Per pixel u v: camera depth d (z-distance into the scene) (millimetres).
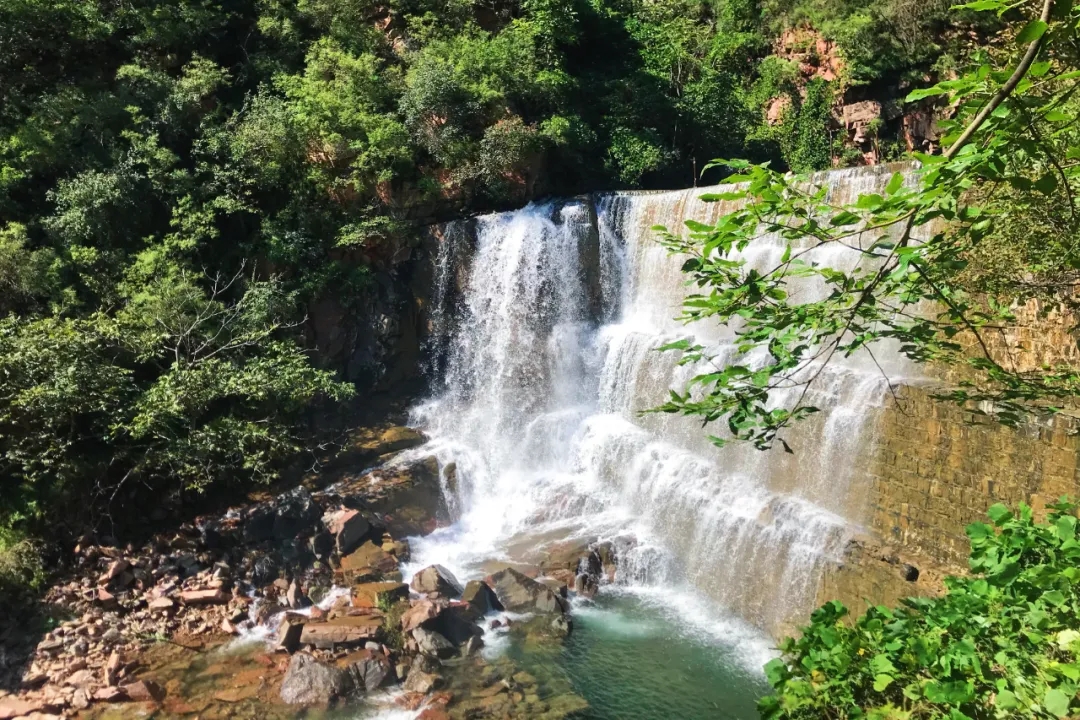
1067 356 10547
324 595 13633
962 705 4238
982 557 4977
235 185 19875
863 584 11133
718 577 13766
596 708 10578
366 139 21312
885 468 11984
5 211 17359
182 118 20594
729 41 32938
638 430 17812
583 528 16203
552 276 20469
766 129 30141
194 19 22922
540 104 24828
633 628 12789
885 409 12055
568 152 23672
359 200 21062
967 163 3295
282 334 18844
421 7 26219
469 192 22250
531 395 20172
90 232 17406
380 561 14453
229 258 19438
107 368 14945
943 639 4641
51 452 14289
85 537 14094
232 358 17391
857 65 29094
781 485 13953
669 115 27562
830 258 14797
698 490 14844
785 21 32312
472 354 20938
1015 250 7836
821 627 4992
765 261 16375
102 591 13039
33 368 14086
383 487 16906
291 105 21469
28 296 16234
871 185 15664
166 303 16828
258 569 14125
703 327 17938
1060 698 3773
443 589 13453
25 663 11500
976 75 3213
